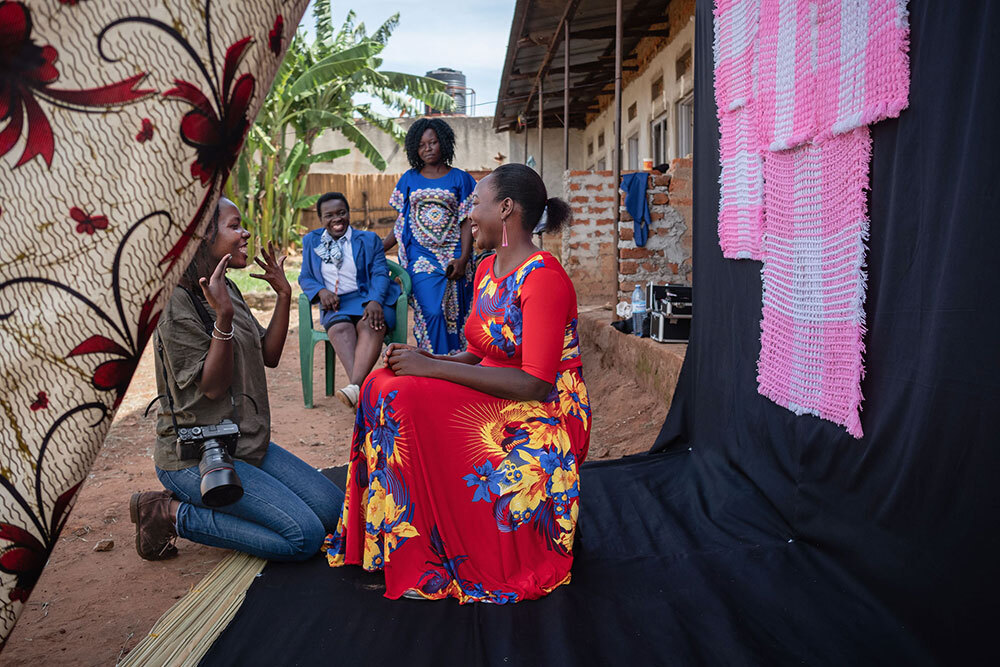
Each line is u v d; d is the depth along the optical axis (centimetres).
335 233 536
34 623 246
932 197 199
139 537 283
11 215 97
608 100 1492
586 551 280
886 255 222
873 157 230
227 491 253
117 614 251
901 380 214
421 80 1689
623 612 229
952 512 191
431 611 233
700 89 395
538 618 227
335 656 209
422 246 512
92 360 101
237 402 280
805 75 264
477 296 266
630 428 475
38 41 95
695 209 403
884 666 195
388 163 2359
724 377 358
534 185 252
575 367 263
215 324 248
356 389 283
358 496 263
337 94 1712
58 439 101
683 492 342
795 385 278
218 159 107
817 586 239
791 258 281
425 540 243
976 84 179
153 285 104
